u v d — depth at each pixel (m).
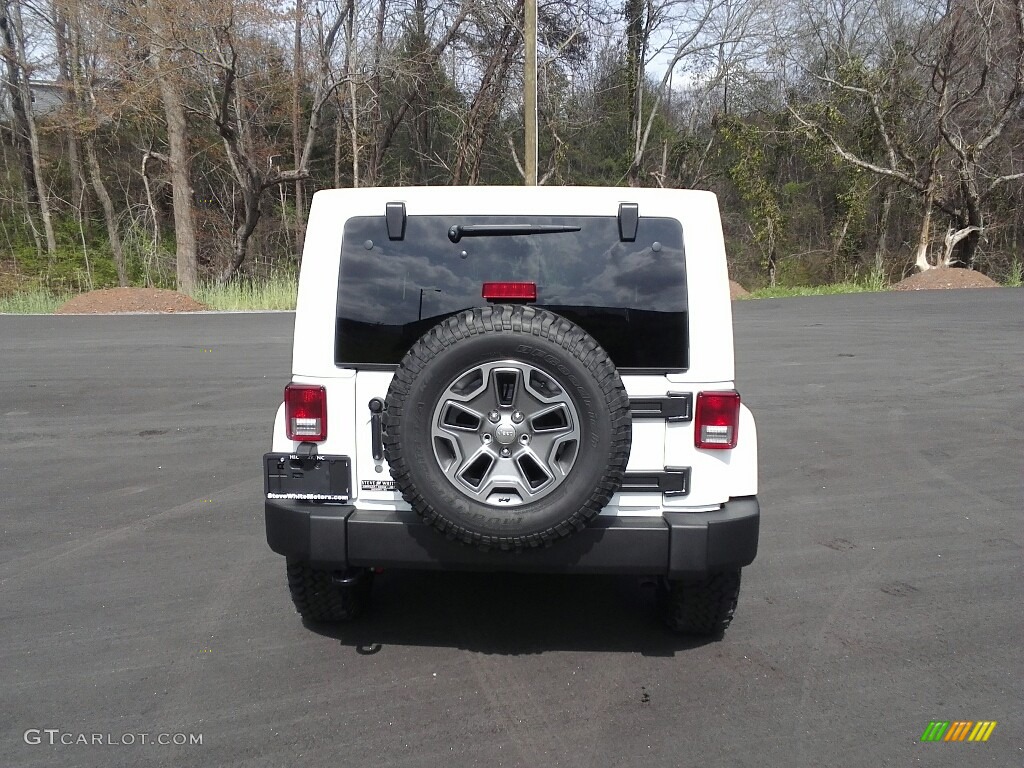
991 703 3.07
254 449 6.77
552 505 2.95
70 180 34.94
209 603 3.96
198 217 31.84
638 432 3.18
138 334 13.53
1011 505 5.39
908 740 2.84
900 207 32.97
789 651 3.49
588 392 2.91
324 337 3.22
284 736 2.86
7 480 5.96
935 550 4.63
